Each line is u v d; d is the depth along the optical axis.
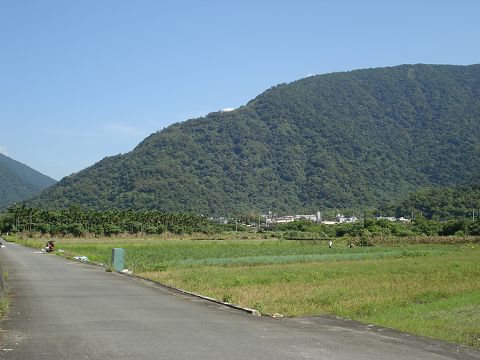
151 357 9.69
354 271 31.95
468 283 24.72
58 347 10.49
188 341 11.26
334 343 11.43
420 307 18.11
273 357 9.87
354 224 110.50
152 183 191.88
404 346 11.31
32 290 21.00
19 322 13.48
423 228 99.00
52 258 44.62
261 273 30.72
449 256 47.31
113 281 25.50
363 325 13.91
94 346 10.60
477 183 163.25
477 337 12.96
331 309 17.05
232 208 196.00
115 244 73.62
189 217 123.44
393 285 24.06
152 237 108.00
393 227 96.50
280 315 15.31
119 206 180.00
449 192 159.12
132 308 16.36
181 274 29.67
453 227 93.38
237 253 55.06
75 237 103.38
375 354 10.41
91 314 14.93
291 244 76.88
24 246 73.25
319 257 46.31
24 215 111.50
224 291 21.72
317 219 172.50
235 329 12.94
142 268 34.03
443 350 11.02
